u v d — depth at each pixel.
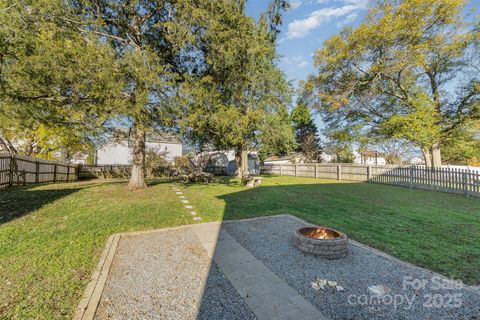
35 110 6.05
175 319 2.03
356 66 14.04
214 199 7.51
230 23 6.93
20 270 2.79
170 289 2.48
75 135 9.61
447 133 12.77
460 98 12.45
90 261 3.06
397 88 14.19
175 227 4.58
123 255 3.31
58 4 5.19
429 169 9.58
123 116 6.73
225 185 11.54
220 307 2.19
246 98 12.19
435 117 12.50
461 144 13.25
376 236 3.99
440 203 6.74
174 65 8.27
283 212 5.75
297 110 28.83
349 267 2.95
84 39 5.61
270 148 15.61
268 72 12.95
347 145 17.22
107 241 3.79
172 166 20.20
